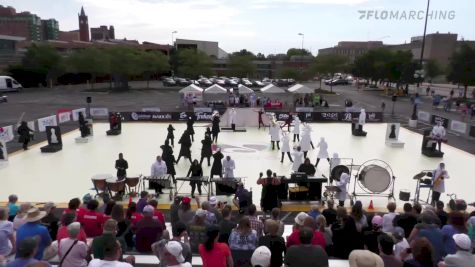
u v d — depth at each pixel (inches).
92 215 303.9
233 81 2878.9
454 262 212.1
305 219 273.1
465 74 1990.7
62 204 535.2
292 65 4060.0
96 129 1127.0
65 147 887.1
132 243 312.2
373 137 1038.4
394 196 585.0
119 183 522.6
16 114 1390.3
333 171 538.0
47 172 689.0
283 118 1300.4
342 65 2896.2
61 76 2714.1
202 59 3024.1
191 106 1659.7
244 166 737.0
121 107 1632.6
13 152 837.8
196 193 581.9
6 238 252.1
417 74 1813.5
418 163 768.9
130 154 823.1
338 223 313.7
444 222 350.9
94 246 209.9
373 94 2454.5
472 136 1047.0
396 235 265.3
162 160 592.7
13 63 2637.8
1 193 581.0
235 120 1164.5
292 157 808.9
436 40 3875.5
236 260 242.1
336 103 1907.0
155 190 561.9
